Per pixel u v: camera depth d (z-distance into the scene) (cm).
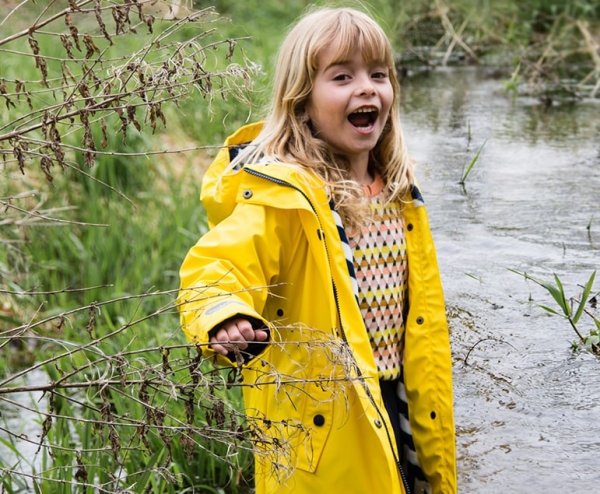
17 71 802
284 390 281
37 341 538
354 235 292
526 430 378
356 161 301
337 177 288
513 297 482
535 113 843
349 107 291
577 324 453
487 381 411
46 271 584
